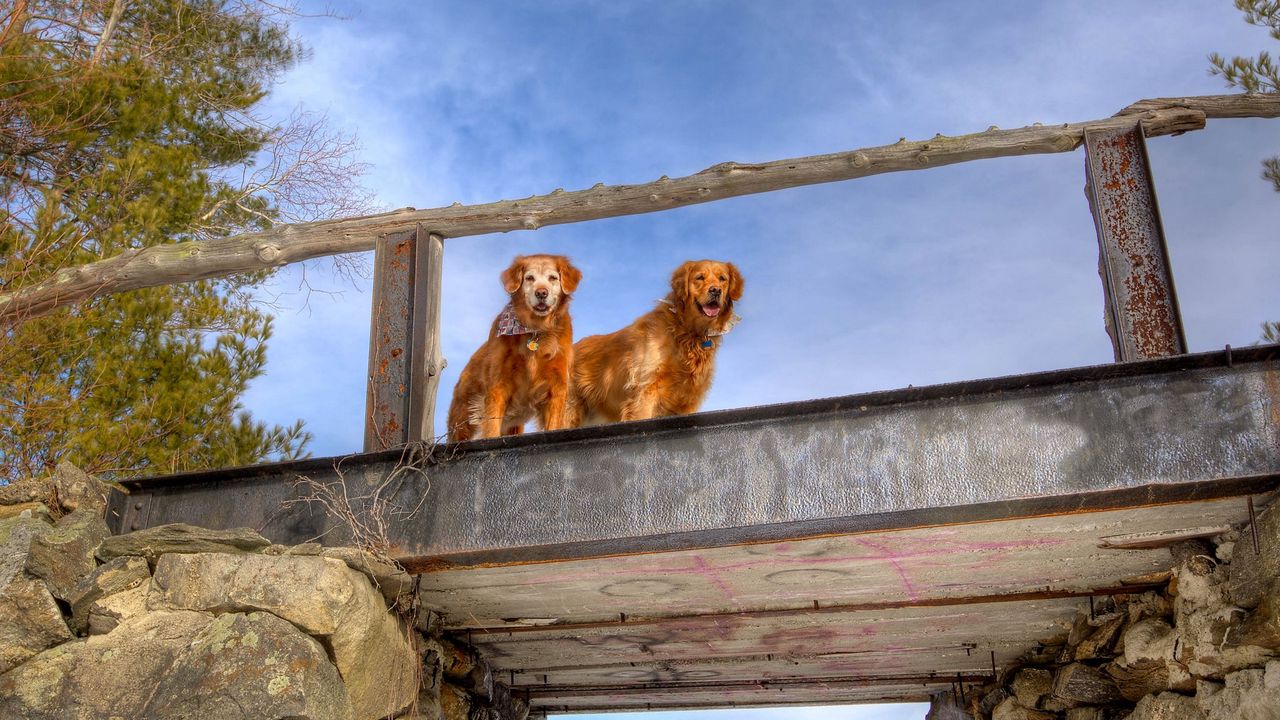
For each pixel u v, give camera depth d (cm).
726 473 381
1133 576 452
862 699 732
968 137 452
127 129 997
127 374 847
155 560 398
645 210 495
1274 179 716
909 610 500
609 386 625
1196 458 343
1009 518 361
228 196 1102
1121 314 396
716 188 484
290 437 930
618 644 568
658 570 435
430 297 484
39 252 805
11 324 648
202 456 866
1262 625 350
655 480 388
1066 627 530
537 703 730
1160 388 354
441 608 495
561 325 569
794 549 410
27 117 915
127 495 461
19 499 435
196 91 1134
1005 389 364
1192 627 401
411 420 446
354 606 376
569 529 391
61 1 1040
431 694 491
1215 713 386
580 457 401
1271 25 845
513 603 489
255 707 344
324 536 423
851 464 370
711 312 585
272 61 1249
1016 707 584
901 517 362
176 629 374
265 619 364
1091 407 356
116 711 357
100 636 383
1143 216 411
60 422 775
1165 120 431
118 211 905
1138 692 467
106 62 1031
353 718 371
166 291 909
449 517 408
